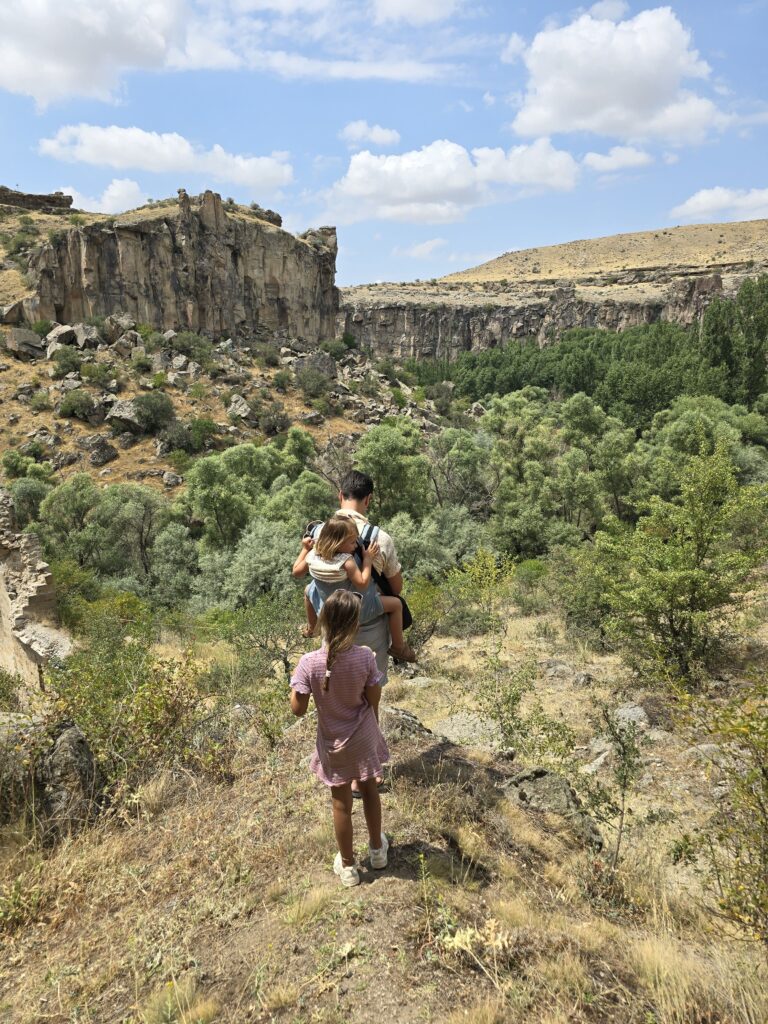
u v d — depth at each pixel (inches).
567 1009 112.1
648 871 197.3
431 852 158.7
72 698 242.1
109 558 1584.6
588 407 2357.3
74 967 133.7
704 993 123.1
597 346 4881.9
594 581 642.8
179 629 934.4
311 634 169.2
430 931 128.5
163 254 3639.3
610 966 129.9
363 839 162.7
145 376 2861.7
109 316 3270.2
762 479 1820.9
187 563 1508.4
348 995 113.9
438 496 1772.9
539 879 167.0
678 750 343.3
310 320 4867.1
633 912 169.9
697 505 477.4
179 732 248.4
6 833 188.5
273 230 4441.4
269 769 216.7
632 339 4687.5
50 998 126.9
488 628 756.6
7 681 518.3
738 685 434.9
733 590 465.4
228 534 1633.9
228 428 2573.8
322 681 137.9
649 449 2032.5
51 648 603.2
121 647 523.2
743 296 3230.8
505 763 232.1
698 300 6939.0
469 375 4995.1
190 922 141.6
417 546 1304.1
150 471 2276.1
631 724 242.4
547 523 1578.5
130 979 128.3
